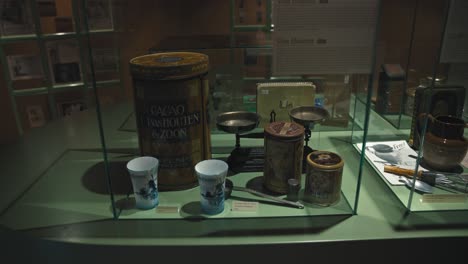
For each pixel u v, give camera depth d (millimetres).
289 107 1072
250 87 1098
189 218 790
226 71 1076
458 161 933
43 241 729
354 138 1133
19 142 1243
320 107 1026
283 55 735
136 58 884
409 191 893
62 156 1108
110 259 720
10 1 1823
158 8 1333
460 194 853
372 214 804
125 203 851
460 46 744
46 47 1949
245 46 1052
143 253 712
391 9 1216
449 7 711
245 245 707
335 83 1098
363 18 695
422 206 835
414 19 1136
